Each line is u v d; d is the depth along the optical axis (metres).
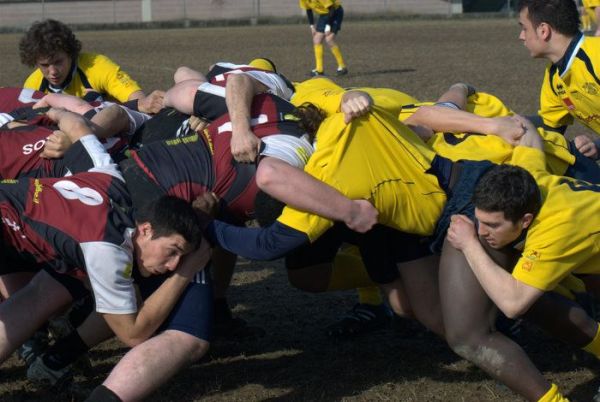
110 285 4.93
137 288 5.31
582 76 6.84
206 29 38.75
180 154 5.53
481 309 5.14
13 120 6.58
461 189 5.42
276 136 5.48
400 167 5.36
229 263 6.44
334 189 5.15
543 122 7.52
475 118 5.81
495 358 5.10
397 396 5.57
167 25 40.88
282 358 6.22
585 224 4.97
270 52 26.70
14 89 7.18
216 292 6.50
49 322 5.95
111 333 5.48
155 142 5.73
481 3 48.72
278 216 5.32
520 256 5.29
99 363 6.12
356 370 5.99
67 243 4.94
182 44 30.00
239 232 5.29
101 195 5.15
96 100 7.77
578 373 5.89
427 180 5.40
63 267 5.14
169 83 19.47
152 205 4.98
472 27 37.47
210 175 5.49
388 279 5.79
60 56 7.86
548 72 7.19
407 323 6.75
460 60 23.80
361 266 6.29
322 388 5.70
